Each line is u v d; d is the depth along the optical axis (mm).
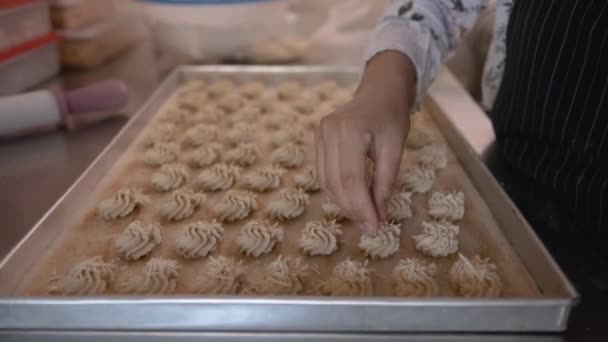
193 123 1160
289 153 988
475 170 885
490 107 1124
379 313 533
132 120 1040
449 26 874
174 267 688
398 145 626
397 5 855
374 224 603
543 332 537
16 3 1148
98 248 744
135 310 542
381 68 745
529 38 763
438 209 806
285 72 1370
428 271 678
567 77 709
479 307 528
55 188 862
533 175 787
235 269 688
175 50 1416
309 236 742
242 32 1375
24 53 1194
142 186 904
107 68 1453
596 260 663
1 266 627
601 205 667
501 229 767
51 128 1072
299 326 541
